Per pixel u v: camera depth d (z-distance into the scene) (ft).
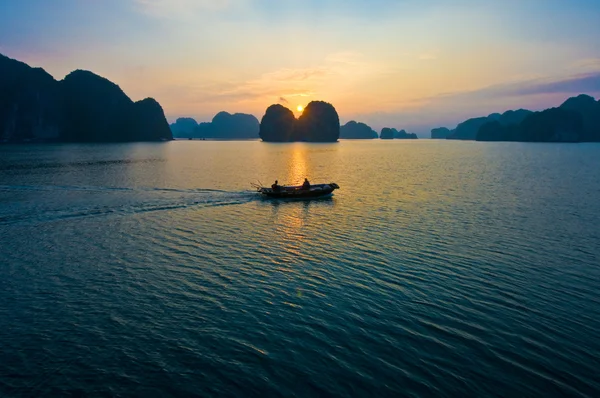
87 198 136.46
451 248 80.23
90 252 77.25
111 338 46.57
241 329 48.62
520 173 229.25
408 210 119.24
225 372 40.55
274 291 59.31
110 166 261.44
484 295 58.23
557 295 58.49
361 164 308.81
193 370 40.86
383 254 76.38
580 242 85.05
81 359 42.57
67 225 98.22
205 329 48.60
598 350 44.78
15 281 62.90
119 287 60.70
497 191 157.79
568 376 40.32
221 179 198.70
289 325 49.57
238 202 131.54
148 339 46.39
